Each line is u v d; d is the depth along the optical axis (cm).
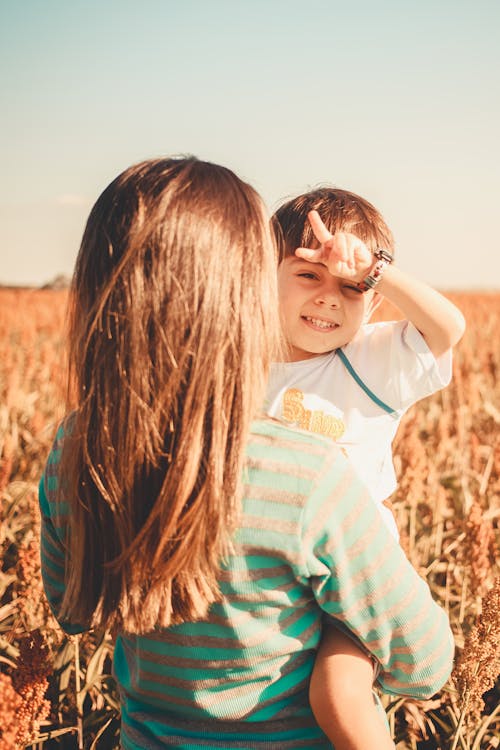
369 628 133
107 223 131
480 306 2658
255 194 137
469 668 240
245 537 126
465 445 654
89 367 130
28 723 208
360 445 204
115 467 126
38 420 670
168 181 126
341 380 208
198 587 126
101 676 308
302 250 182
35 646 208
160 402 121
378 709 147
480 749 298
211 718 138
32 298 2852
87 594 139
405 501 421
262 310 130
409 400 202
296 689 139
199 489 122
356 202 232
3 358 1012
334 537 127
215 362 121
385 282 184
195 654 135
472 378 783
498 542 479
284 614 133
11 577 398
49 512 156
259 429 131
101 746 297
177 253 121
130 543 128
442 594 404
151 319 121
